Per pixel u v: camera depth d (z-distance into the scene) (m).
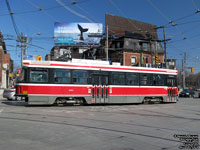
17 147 5.39
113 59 42.41
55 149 5.32
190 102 22.11
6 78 48.69
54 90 14.33
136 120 9.94
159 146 5.79
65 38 49.00
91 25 49.56
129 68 17.30
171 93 19.44
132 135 7.00
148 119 10.32
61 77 14.64
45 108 13.62
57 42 48.91
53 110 12.73
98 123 8.95
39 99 13.92
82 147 5.55
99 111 12.84
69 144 5.81
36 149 5.27
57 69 14.59
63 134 6.94
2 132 6.99
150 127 8.38
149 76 18.27
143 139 6.52
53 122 8.95
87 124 8.68
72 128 7.87
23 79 13.84
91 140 6.28
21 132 7.06
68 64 14.98
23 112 11.62
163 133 7.38
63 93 14.56
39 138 6.37
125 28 46.94
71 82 14.88
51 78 14.33
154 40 42.41
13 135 6.63
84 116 10.74
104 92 16.00
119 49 40.84
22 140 6.08
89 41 49.19
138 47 41.47
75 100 15.23
